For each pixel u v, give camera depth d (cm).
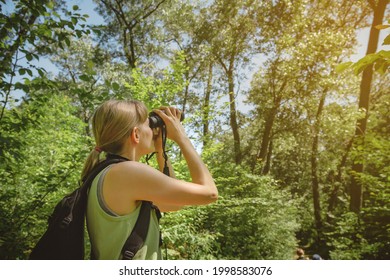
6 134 384
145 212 105
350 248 859
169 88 575
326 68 1930
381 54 163
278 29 1998
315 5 2055
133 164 102
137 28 2003
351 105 2108
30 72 365
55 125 622
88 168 113
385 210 804
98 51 2025
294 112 2120
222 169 1077
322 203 2892
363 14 2084
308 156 2553
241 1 2083
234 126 2188
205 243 603
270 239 1130
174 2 2045
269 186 1322
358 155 827
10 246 350
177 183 103
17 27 372
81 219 103
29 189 455
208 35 2089
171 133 122
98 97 376
